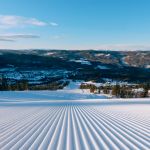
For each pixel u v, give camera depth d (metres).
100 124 10.02
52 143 6.48
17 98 52.19
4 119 12.43
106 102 33.31
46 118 12.72
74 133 7.93
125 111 17.02
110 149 5.77
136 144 6.24
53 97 60.09
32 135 7.70
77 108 21.77
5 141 6.83
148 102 31.56
